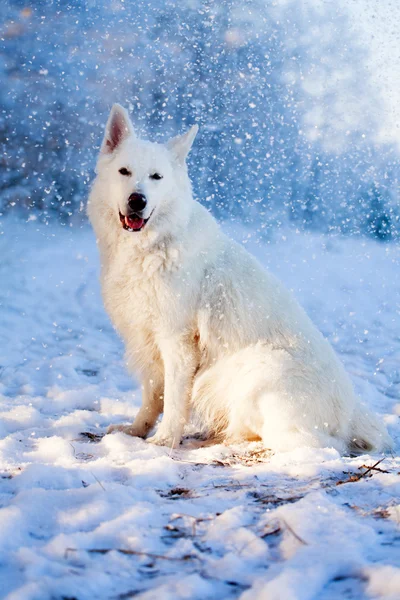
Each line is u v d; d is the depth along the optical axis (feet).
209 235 14.34
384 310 35.29
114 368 23.22
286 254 45.83
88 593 5.58
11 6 48.47
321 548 6.34
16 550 6.38
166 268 13.57
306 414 13.34
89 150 49.98
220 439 14.46
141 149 13.66
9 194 49.34
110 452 12.56
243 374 13.83
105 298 14.42
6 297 32.68
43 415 16.35
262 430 13.61
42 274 37.24
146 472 9.95
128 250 13.65
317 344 14.34
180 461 11.35
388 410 19.21
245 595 5.45
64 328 29.09
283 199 52.06
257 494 8.74
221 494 8.76
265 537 6.95
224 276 14.20
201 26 47.73
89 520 7.41
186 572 6.07
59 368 22.21
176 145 14.21
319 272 42.16
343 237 52.13
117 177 13.65
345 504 8.09
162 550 6.61
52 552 6.45
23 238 44.86
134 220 13.15
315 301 36.17
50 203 49.88
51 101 49.44
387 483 8.84
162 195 13.51
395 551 6.37
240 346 14.03
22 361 23.43
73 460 11.12
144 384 14.79
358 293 38.22
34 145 49.39
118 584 5.82
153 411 14.84
